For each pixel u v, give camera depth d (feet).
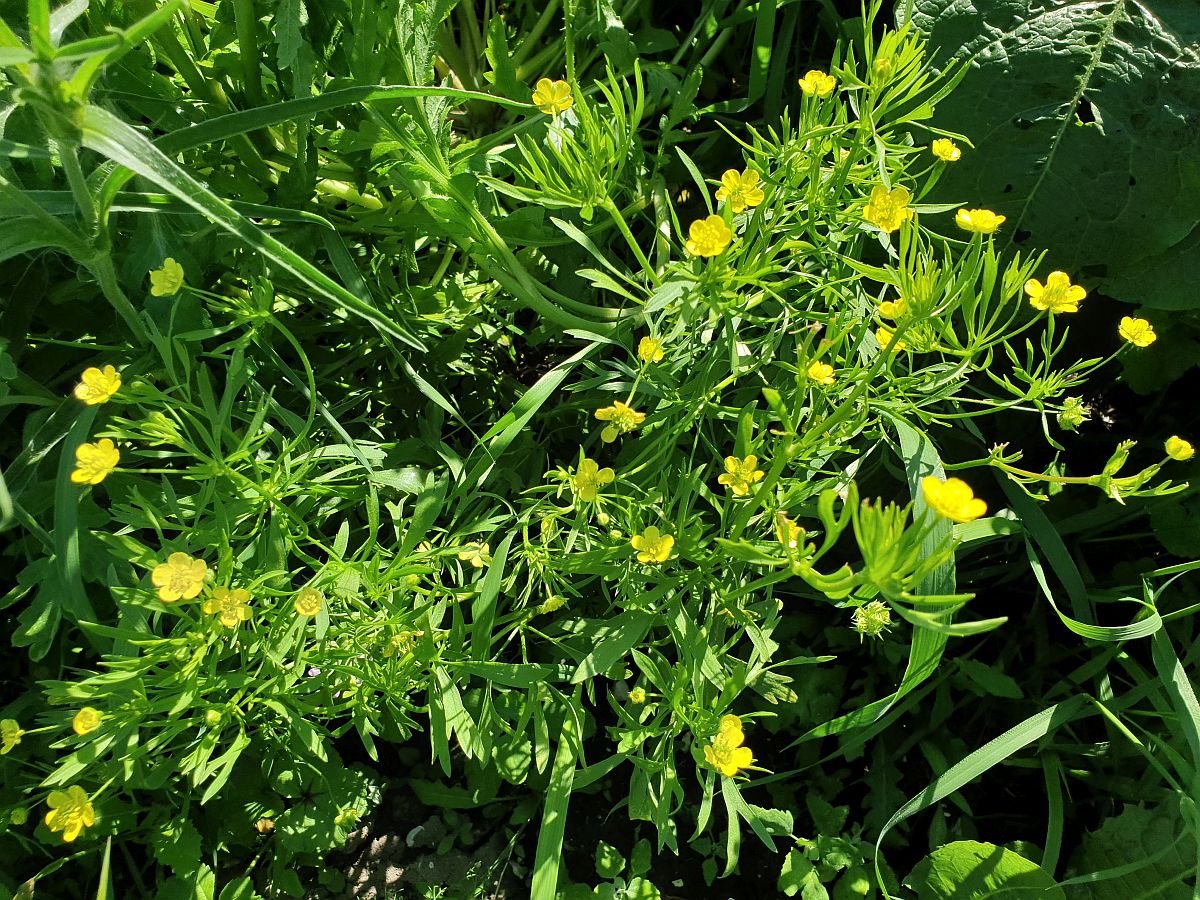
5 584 1.09
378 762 1.17
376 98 0.80
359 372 1.21
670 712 1.00
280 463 0.86
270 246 0.72
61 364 1.02
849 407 0.79
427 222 1.07
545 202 0.92
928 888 1.01
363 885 1.11
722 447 1.14
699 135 1.33
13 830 1.00
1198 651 1.04
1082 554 1.21
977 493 1.23
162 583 0.71
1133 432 1.28
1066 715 0.96
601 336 1.03
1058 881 1.07
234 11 0.93
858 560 1.23
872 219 0.78
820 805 1.09
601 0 1.17
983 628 0.53
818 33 1.45
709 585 0.93
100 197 0.74
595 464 0.86
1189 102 1.12
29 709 1.02
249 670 0.95
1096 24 1.14
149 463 0.98
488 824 1.14
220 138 0.78
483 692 1.07
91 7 0.89
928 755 1.10
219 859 1.09
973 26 1.17
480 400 1.24
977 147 1.18
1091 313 1.26
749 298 0.90
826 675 1.16
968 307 0.83
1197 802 0.87
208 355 0.89
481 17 1.53
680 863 1.13
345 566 0.86
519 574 1.10
